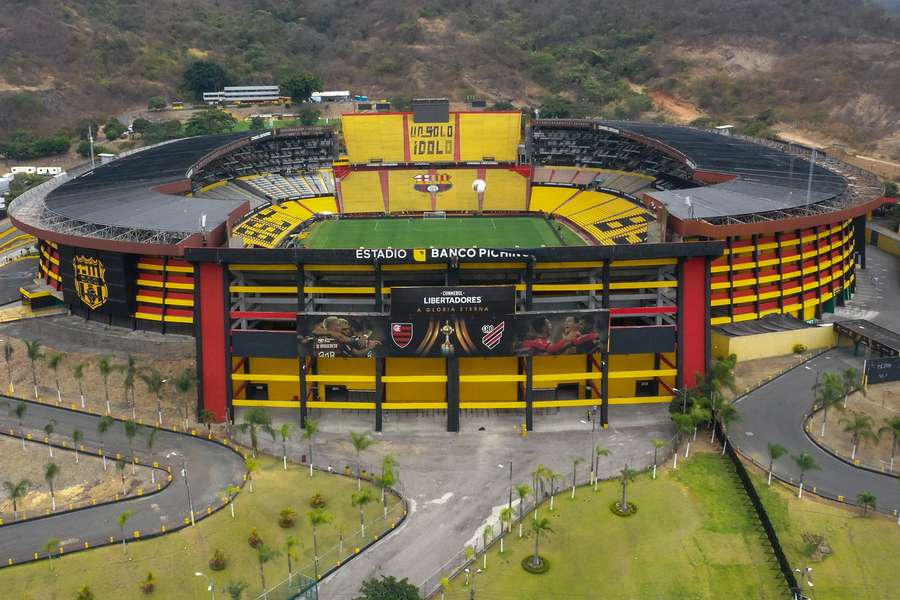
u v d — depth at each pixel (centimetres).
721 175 14225
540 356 9750
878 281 15375
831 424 9594
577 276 10094
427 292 9150
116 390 10444
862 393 10438
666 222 11238
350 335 9325
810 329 11894
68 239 11288
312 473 8569
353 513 7825
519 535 7462
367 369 10231
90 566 6975
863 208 12888
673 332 9781
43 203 14050
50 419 9744
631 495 8112
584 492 8188
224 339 9600
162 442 9262
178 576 6856
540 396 10400
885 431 9325
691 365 9906
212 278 9506
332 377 9575
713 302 11756
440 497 8138
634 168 18262
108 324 12012
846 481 8306
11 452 8950
